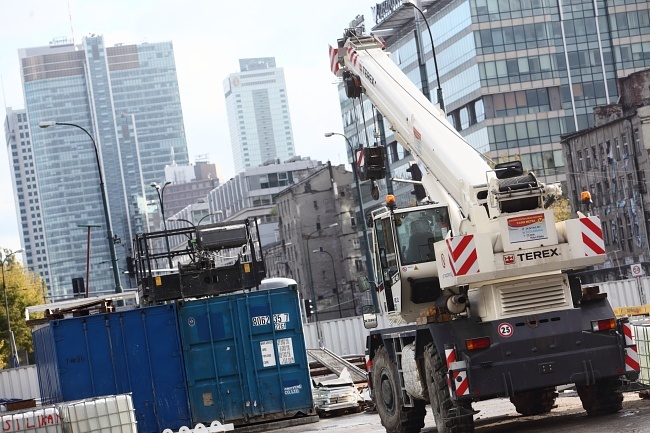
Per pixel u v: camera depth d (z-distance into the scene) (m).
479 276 19.27
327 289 191.25
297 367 30.75
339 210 189.62
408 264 22.27
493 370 19.41
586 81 136.12
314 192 192.88
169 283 31.64
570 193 131.00
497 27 133.25
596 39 137.00
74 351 29.55
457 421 19.64
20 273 119.75
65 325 29.58
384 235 22.98
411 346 21.53
